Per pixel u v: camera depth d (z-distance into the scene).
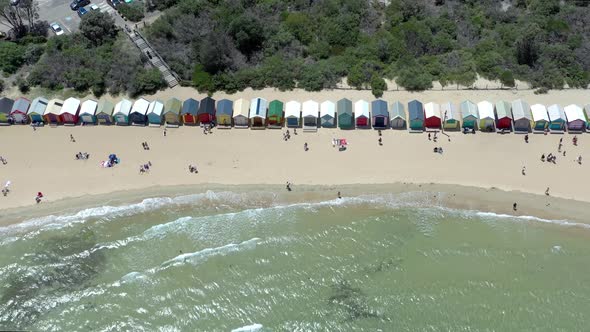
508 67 97.12
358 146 87.94
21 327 68.38
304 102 92.44
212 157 87.25
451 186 82.25
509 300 69.44
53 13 109.00
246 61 101.06
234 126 91.81
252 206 80.81
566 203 79.38
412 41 100.31
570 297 69.62
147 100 95.75
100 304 70.25
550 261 73.38
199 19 105.56
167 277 72.75
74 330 67.81
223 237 77.19
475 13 105.94
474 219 78.44
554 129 88.50
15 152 88.94
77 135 91.44
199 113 91.25
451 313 68.38
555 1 105.69
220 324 68.00
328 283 71.88
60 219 79.81
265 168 85.38
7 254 76.00
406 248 75.38
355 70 97.19
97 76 97.12
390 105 93.25
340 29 102.19
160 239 77.06
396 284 71.50
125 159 87.25
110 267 74.12
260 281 72.12
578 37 100.06
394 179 83.38
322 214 79.62
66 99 96.06
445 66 97.69
